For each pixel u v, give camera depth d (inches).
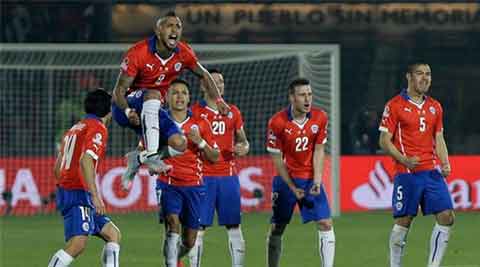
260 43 3083.2
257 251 2066.9
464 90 3125.0
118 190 2851.9
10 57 2960.1
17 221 2682.1
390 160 2940.5
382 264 1893.5
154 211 2854.3
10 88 2967.5
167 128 1419.8
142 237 2300.7
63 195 1419.8
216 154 1546.5
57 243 2224.4
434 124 1609.3
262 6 3085.6
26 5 3031.5
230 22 3078.2
